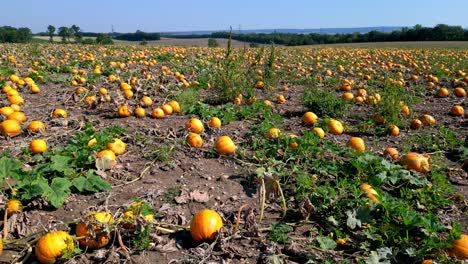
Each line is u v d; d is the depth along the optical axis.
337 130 5.24
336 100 6.39
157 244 2.74
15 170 3.22
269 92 7.77
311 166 3.98
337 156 4.30
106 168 3.72
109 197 3.33
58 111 5.61
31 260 2.57
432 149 4.65
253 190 3.57
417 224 2.70
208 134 5.07
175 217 3.05
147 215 2.85
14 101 6.33
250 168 3.99
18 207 2.96
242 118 5.90
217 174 3.87
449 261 2.41
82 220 2.62
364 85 9.12
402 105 5.82
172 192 3.46
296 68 12.01
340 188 3.34
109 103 6.49
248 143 4.70
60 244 2.52
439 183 3.44
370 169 3.59
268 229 2.91
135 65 12.19
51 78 8.99
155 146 4.48
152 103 6.77
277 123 5.70
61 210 3.12
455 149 4.62
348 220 2.85
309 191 3.38
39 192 3.02
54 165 3.38
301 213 3.02
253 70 7.25
